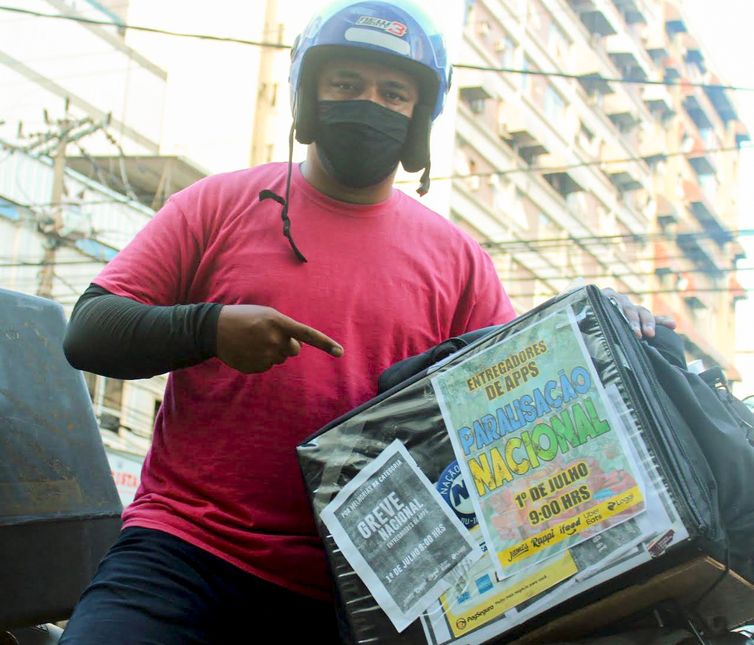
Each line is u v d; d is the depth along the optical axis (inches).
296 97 79.0
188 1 984.9
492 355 63.2
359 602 62.7
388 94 79.0
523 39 1056.8
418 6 79.8
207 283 78.7
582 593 58.4
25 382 85.7
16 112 783.1
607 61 1282.0
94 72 854.5
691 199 1497.3
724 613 67.4
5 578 77.2
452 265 83.4
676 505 56.6
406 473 63.4
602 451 59.0
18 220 642.8
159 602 69.5
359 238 79.9
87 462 87.1
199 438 75.7
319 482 64.9
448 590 61.1
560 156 1114.7
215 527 73.0
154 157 753.6
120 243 692.7
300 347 75.5
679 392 63.5
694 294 1469.0
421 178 84.4
